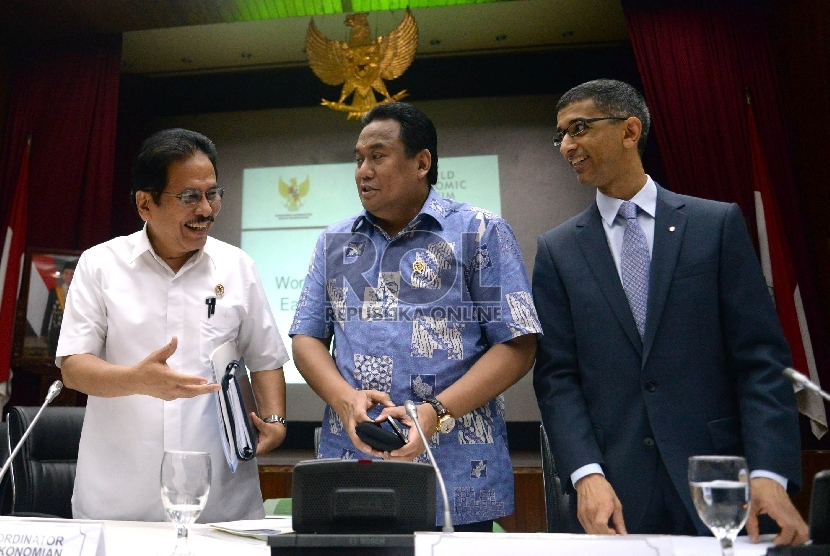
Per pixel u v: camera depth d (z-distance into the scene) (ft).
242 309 5.84
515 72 22.18
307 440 20.36
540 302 5.35
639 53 18.16
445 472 4.71
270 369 5.95
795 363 15.19
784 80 17.51
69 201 19.25
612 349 4.99
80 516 5.36
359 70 19.80
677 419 4.77
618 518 4.30
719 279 4.95
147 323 5.53
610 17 20.62
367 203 5.14
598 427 4.95
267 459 17.95
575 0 19.77
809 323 15.83
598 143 5.25
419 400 4.89
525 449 19.69
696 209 5.16
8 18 19.06
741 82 17.62
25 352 16.81
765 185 16.65
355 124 22.35
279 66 22.88
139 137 23.25
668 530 4.72
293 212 21.94
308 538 3.18
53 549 3.30
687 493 4.59
